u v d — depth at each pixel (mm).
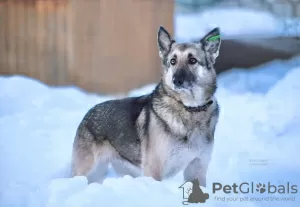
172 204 6969
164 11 16609
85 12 16141
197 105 7512
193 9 28469
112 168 9016
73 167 8625
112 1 16156
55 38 16219
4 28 16156
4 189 8352
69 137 10852
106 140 8320
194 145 7566
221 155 9602
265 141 10078
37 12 16141
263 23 23172
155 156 7555
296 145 9695
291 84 12359
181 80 7480
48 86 15953
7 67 16281
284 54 19266
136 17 16359
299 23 20766
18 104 13055
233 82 16938
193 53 7781
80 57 16250
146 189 7188
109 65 16328
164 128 7496
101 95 16188
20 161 9719
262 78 17125
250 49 19172
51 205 7129
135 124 7965
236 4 28016
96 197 7074
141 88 16016
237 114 11750
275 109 11508
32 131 11195
